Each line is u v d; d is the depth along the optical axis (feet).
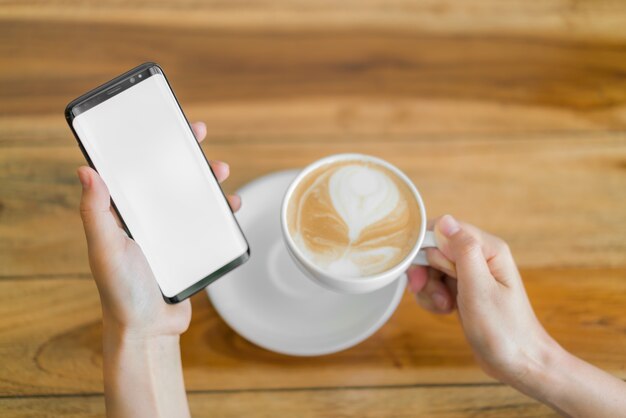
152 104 1.88
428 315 2.25
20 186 2.40
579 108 2.63
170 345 2.03
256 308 2.12
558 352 1.97
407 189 2.00
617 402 1.93
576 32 2.79
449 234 1.94
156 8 2.75
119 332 1.88
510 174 2.49
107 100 1.84
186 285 1.97
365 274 1.81
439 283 2.21
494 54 2.74
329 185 1.99
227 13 2.76
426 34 2.77
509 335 1.93
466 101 2.64
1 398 2.03
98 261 1.68
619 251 2.35
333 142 2.54
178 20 2.74
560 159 2.53
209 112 2.56
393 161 2.50
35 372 2.08
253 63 2.67
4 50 2.65
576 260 2.34
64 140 2.49
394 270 1.80
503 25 2.80
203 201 1.97
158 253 1.94
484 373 2.14
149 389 1.90
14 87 2.57
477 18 2.81
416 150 2.53
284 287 2.19
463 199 2.44
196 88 2.61
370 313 2.10
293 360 2.14
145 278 1.80
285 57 2.69
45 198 2.38
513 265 2.01
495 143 2.55
